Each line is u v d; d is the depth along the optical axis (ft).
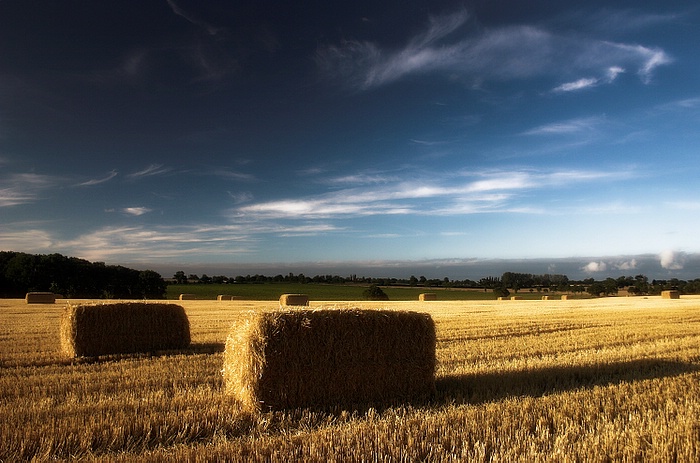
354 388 26.35
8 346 45.93
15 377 31.30
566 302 161.07
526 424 20.39
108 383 29.40
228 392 26.61
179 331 45.60
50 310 98.53
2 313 89.10
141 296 248.93
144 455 17.11
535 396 25.70
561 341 48.60
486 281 348.18
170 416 21.58
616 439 18.19
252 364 24.38
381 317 27.20
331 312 26.27
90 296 240.32
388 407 24.79
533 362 36.06
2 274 226.38
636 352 40.57
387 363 27.12
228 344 26.81
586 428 20.06
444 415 21.08
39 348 44.96
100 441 19.11
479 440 18.28
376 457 16.78
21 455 17.56
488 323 67.77
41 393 27.04
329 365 25.81
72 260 247.70
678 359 37.11
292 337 25.07
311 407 24.71
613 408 22.77
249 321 24.97
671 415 21.83
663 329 59.11
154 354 42.04
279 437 18.89
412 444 17.89
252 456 17.06
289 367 24.93
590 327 62.64
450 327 62.18
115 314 42.60
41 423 20.62
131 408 23.38
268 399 24.45
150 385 29.14
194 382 29.86
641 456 17.08
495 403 23.29
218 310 107.14
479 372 32.76
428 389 27.99
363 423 20.24
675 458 17.19
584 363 35.42
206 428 20.58
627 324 66.28
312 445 17.53
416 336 27.84
